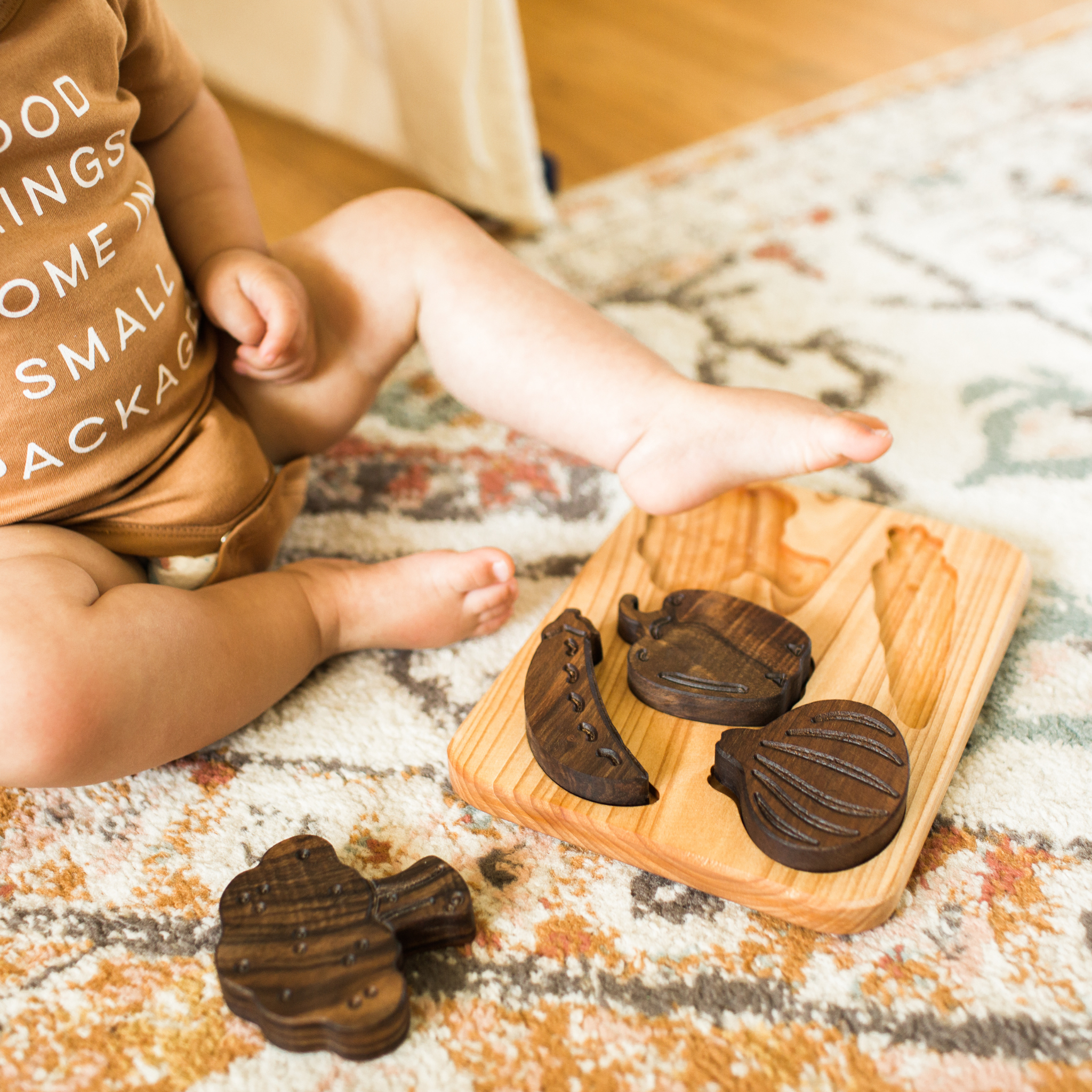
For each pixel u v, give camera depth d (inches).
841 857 24.7
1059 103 54.4
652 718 27.5
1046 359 38.1
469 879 26.5
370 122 54.0
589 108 58.9
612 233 46.8
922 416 36.4
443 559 29.8
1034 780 27.5
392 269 31.9
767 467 29.6
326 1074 24.0
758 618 28.2
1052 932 25.3
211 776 28.5
